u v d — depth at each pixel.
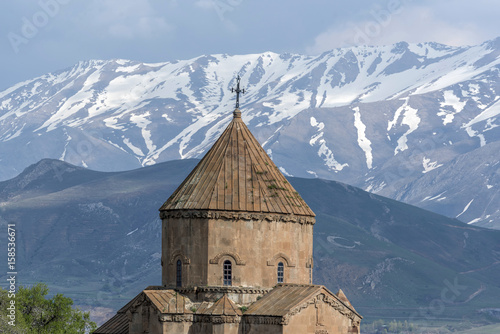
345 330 112.12
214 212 113.69
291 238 116.44
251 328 109.56
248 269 113.56
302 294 110.50
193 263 114.06
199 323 110.94
